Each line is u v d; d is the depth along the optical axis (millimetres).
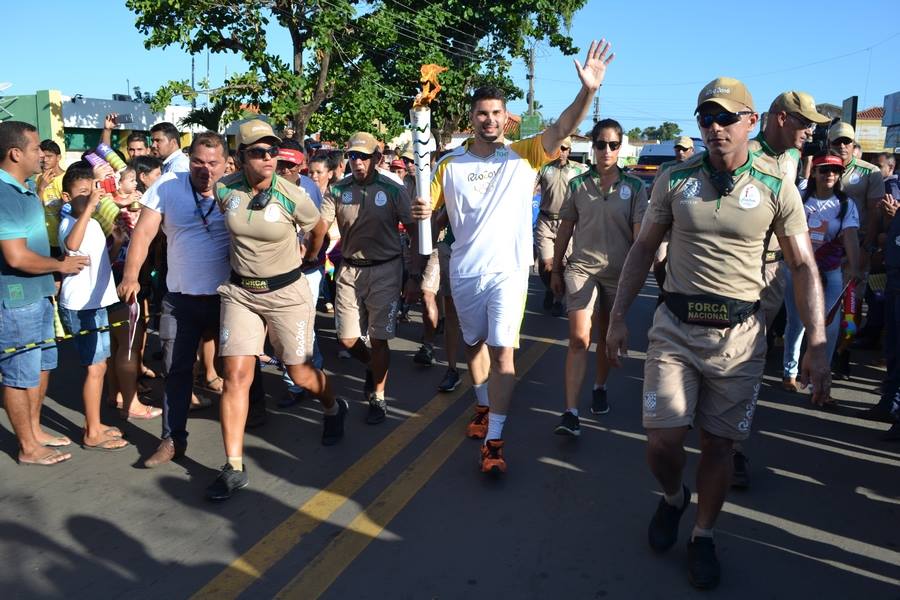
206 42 15000
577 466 4586
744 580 3348
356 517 3920
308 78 16188
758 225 3096
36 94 19656
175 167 6570
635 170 22562
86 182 4863
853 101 12188
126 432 5125
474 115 4254
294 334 4461
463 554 3557
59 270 4422
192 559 3502
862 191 6863
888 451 4938
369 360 5645
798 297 3158
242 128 4094
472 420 5348
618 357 3492
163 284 5879
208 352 5910
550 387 6242
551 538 3705
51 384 6207
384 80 18484
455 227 4406
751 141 4367
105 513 3945
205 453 4770
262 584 3303
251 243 4180
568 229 5117
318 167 6793
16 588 3254
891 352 5594
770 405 5840
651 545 3584
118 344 5250
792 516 3977
